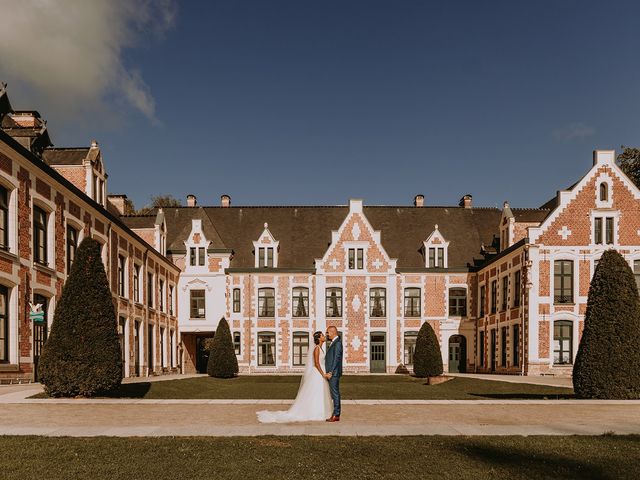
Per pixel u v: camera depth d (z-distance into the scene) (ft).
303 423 39.24
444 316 145.07
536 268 111.24
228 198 168.55
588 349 60.59
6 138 63.87
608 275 61.67
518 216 140.56
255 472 26.04
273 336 143.74
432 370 119.03
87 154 102.32
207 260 146.30
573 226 112.57
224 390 85.46
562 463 27.91
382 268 144.36
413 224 160.04
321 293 143.43
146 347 118.73
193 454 29.01
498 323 129.08
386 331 143.02
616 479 25.61
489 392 77.10
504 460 28.45
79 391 55.83
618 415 44.39
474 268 146.20
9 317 66.59
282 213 163.73
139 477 25.23
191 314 146.00
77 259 58.70
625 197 113.50
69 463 27.25
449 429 36.47
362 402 51.52
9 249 66.59
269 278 145.18
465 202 167.02
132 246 111.96
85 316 57.31
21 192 69.10
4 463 27.12
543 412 45.70
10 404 49.57
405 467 27.09
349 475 25.81
